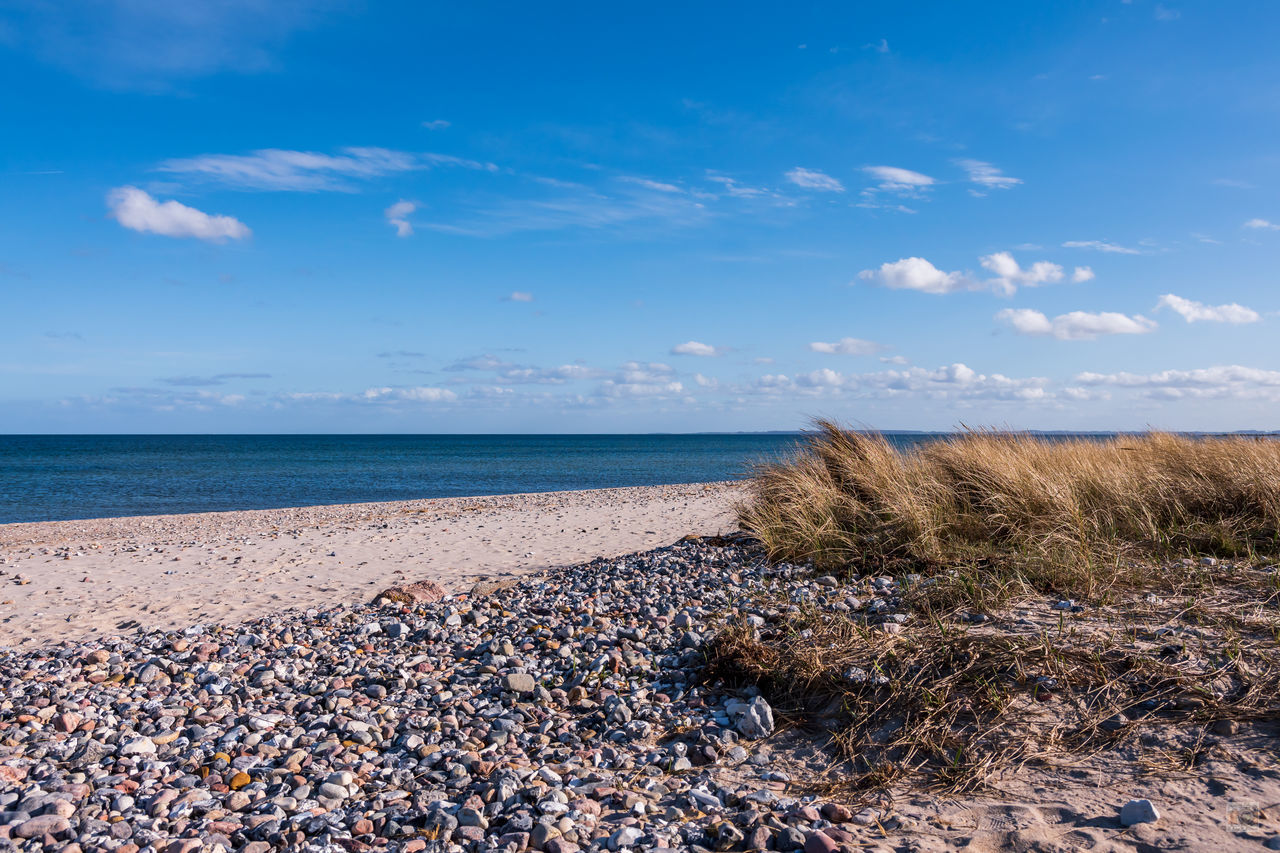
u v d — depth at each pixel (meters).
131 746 3.80
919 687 3.88
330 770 3.59
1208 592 4.71
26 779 3.46
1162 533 6.15
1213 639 3.97
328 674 5.19
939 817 2.90
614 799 3.22
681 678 4.68
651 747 3.84
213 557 11.54
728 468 43.06
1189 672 3.64
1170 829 2.57
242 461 55.44
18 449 81.94
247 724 4.18
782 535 7.75
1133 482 6.92
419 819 3.05
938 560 6.18
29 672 5.23
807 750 3.68
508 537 13.05
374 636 6.25
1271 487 6.30
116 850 2.75
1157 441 8.59
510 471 42.78
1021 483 6.97
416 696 4.67
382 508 21.02
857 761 3.49
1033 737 3.37
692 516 15.13
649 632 5.65
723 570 7.54
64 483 33.75
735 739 3.86
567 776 3.50
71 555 12.23
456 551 11.62
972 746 3.38
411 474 40.25
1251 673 3.54
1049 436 8.74
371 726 4.12
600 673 4.81
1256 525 6.02
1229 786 2.80
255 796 3.28
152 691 4.82
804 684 4.21
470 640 5.83
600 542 11.96
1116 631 4.23
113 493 28.97
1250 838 2.46
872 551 6.83
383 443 124.94
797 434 9.51
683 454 69.62
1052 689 3.69
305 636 6.21
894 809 3.02
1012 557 5.72
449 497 25.09
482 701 4.52
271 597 8.45
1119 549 5.73
